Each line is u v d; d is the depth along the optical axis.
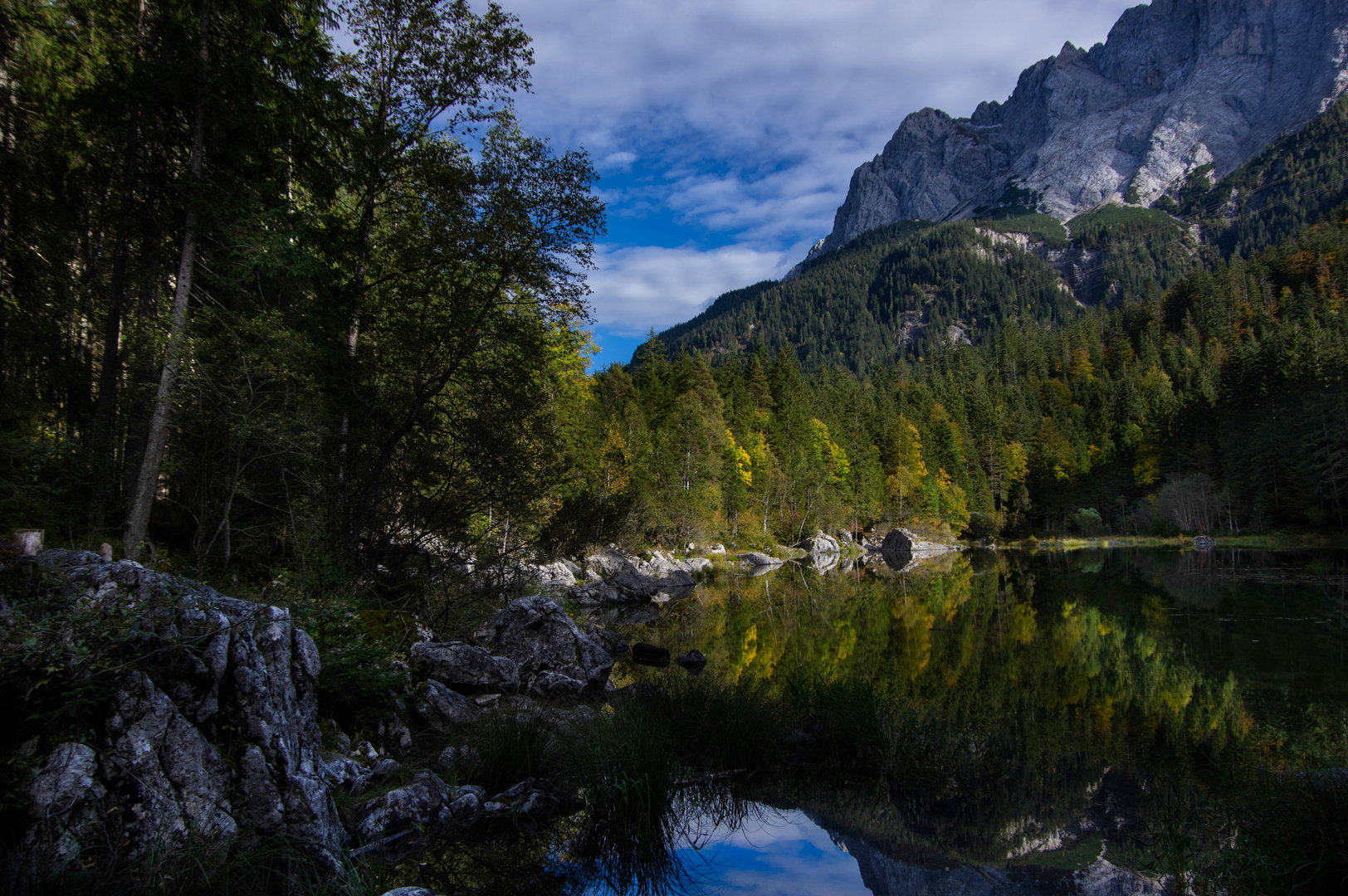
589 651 11.16
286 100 10.49
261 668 4.23
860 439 74.75
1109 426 89.50
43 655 3.49
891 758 7.39
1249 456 55.56
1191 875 4.95
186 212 10.07
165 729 3.76
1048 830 5.85
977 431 91.69
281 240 9.90
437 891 4.68
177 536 11.26
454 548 14.20
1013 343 139.25
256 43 10.32
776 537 60.41
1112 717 9.40
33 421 9.79
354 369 12.20
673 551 44.81
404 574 13.18
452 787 5.92
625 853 5.35
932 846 5.58
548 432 14.65
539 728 7.22
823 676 11.90
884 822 6.05
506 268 13.44
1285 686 11.01
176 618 4.07
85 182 11.49
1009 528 81.50
